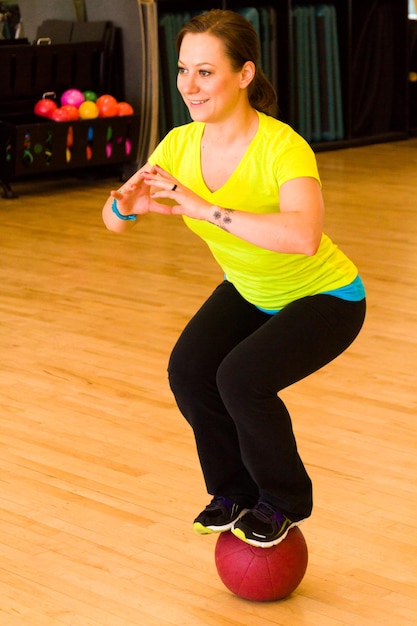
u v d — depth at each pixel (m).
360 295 2.53
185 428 3.70
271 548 2.52
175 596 2.60
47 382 4.14
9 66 7.56
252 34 2.36
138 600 2.58
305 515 2.50
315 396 3.95
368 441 3.55
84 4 8.30
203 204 2.29
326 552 2.81
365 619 2.49
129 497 3.16
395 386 4.05
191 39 2.33
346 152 9.59
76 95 7.86
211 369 2.47
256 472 2.44
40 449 3.52
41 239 6.48
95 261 5.95
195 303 5.16
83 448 3.53
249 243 2.39
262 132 2.37
